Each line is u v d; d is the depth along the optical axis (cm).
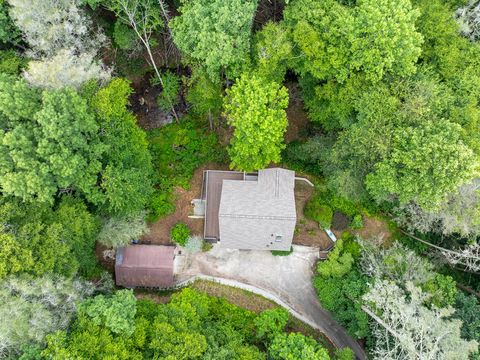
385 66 3089
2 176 2578
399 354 3039
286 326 3506
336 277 3516
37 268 2622
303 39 2977
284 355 2933
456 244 3694
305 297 3644
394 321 3081
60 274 2775
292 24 3139
